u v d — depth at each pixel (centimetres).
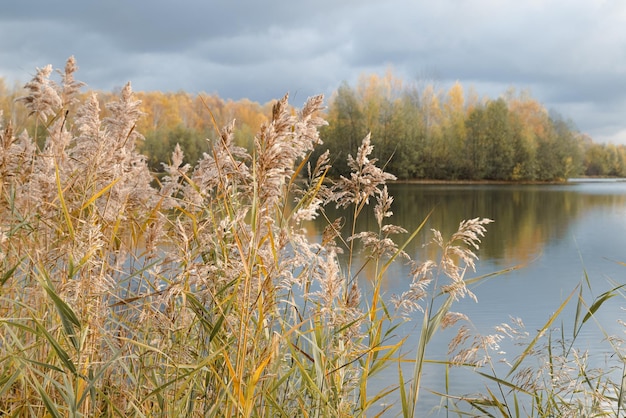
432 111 9312
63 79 388
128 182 355
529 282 1662
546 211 4497
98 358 288
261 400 280
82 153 329
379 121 8350
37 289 299
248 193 287
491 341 322
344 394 304
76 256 272
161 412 280
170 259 286
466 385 739
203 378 300
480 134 9131
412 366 838
